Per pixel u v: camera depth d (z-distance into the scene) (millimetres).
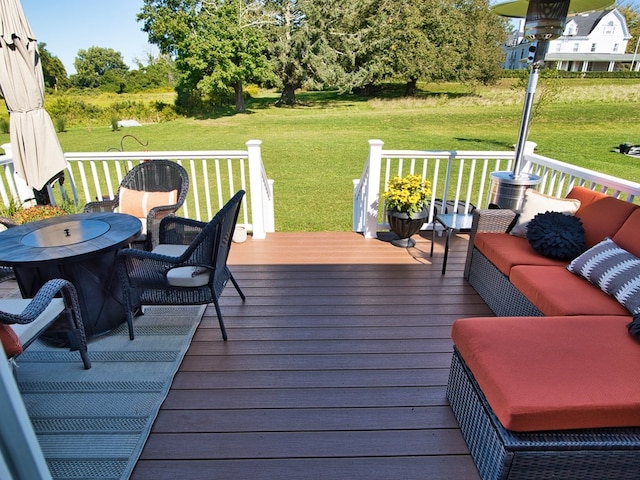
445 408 1845
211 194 7246
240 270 3346
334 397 1911
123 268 2199
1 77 3154
